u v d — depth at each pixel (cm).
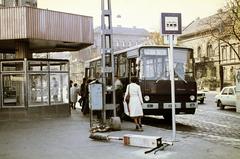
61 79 2102
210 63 6762
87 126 1520
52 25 1939
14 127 1547
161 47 1731
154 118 2094
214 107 2898
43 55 4766
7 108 1911
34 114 1941
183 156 850
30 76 1934
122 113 1805
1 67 1922
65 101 2122
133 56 1772
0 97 1912
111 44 1439
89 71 2611
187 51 1766
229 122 1805
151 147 960
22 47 2052
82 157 863
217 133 1396
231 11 3928
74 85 2700
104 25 1432
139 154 882
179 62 1742
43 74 2002
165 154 875
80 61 11181
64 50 2689
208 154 869
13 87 1919
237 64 5953
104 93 1412
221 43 5919
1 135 1291
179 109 1716
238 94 2378
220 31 4359
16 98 1920
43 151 955
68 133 1305
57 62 2072
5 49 2539
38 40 1953
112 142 1078
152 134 1238
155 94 1694
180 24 1023
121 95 1800
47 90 2020
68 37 2023
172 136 1170
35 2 3406
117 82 1803
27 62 1920
